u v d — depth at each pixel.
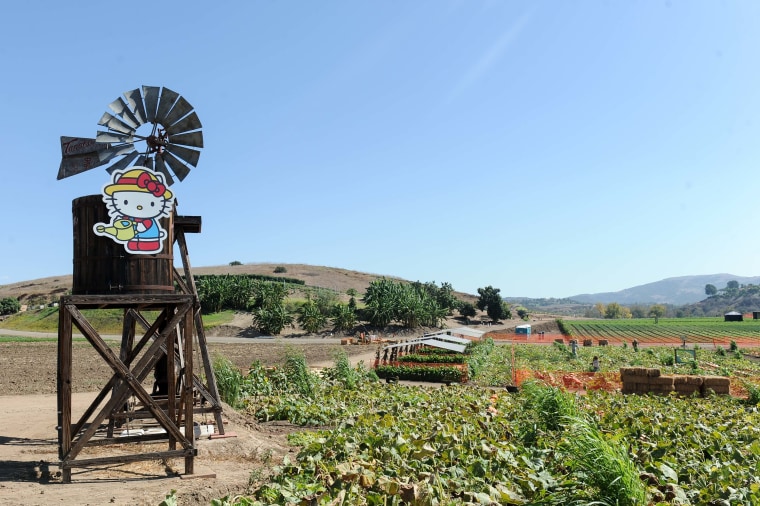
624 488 6.71
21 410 16.58
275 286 88.44
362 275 176.62
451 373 31.69
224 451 11.24
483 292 126.12
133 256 10.16
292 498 7.19
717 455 10.61
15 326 82.06
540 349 57.91
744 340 78.31
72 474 9.30
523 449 10.30
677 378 23.97
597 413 15.51
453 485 8.01
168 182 12.96
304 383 20.11
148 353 9.38
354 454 9.55
